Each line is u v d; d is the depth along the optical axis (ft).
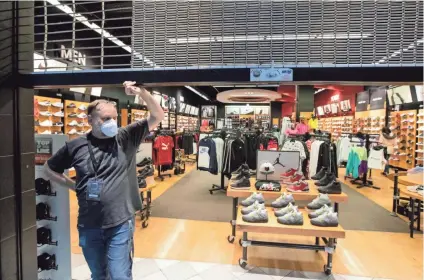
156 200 17.78
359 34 5.18
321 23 5.28
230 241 11.14
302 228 8.18
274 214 9.14
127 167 5.53
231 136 19.42
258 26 5.46
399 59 5.06
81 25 18.56
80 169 5.30
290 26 5.38
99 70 5.74
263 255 10.07
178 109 53.26
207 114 70.18
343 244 11.27
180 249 10.53
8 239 5.92
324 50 5.29
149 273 8.81
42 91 22.03
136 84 5.59
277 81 5.18
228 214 14.90
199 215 14.71
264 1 5.42
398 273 9.04
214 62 5.60
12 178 5.99
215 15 5.57
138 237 11.66
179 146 32.96
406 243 11.44
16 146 6.05
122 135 5.57
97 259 5.41
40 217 7.56
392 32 5.10
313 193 9.96
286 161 11.32
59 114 23.43
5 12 5.76
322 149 17.31
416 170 14.99
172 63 5.72
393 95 33.04
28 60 6.21
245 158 18.79
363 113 40.04
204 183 23.48
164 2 5.73
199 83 5.46
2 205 5.78
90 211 5.19
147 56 5.82
